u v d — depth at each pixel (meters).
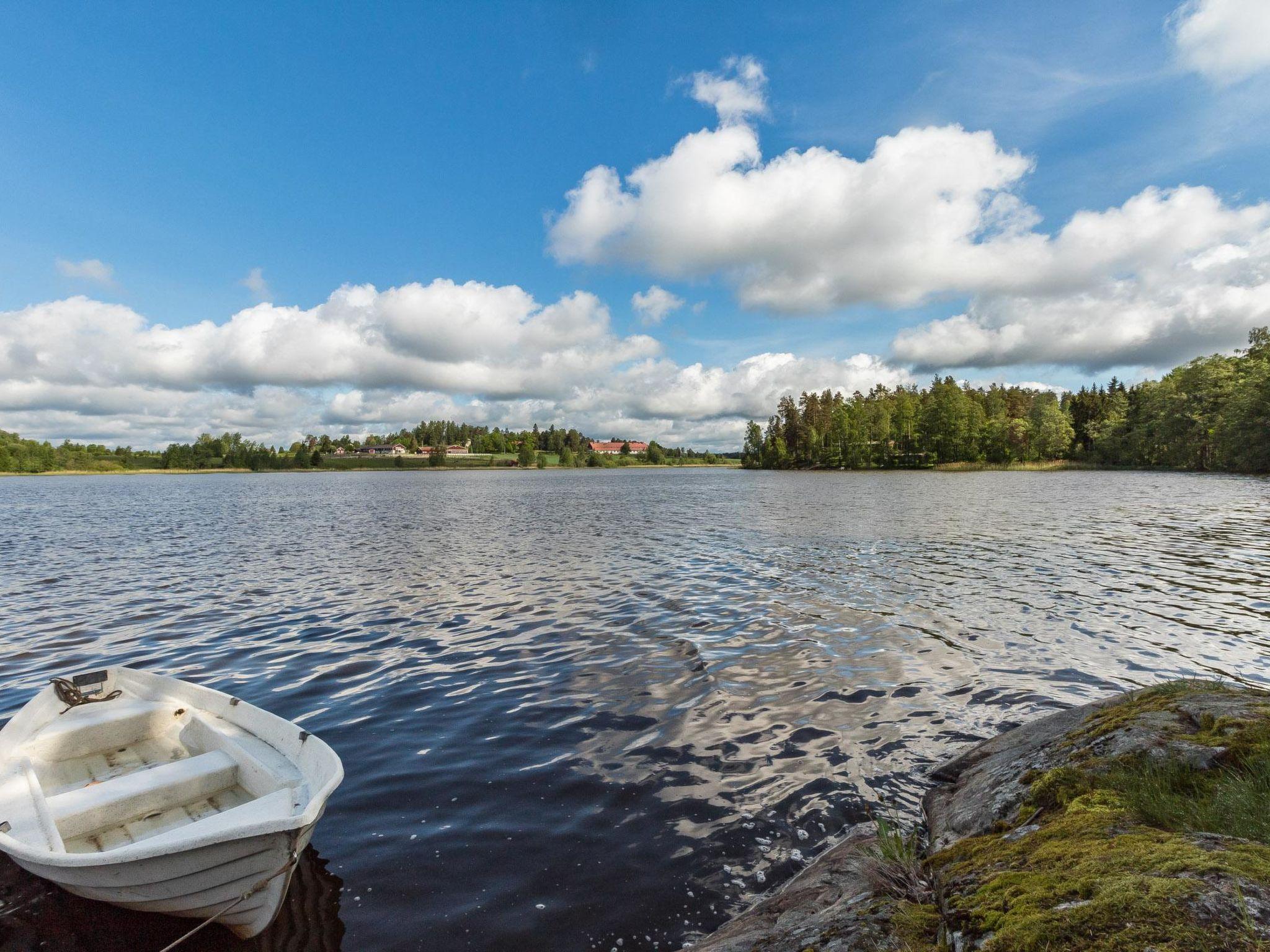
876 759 6.91
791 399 161.25
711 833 5.55
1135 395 117.12
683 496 62.44
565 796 6.22
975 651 10.72
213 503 62.12
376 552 24.72
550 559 22.22
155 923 4.67
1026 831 4.33
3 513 48.56
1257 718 4.71
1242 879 2.79
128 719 7.18
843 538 26.58
